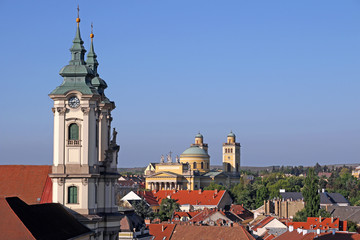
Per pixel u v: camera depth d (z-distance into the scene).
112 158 144.62
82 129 133.50
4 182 139.00
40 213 115.25
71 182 133.25
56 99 133.62
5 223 102.25
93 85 149.12
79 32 139.75
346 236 189.38
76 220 130.75
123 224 171.50
